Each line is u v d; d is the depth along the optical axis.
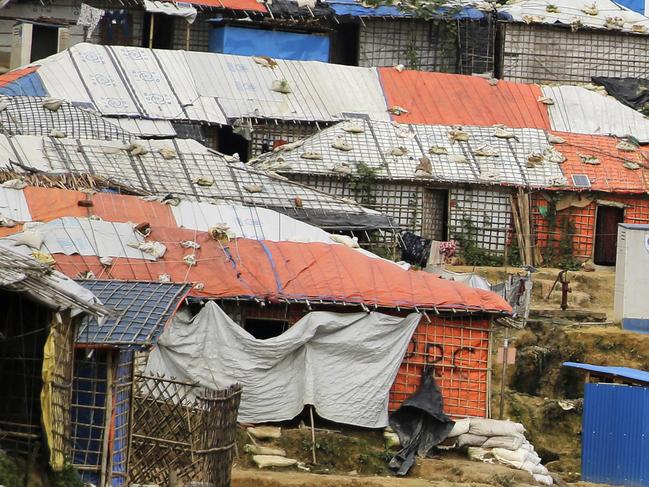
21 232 99.12
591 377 109.06
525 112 160.12
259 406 99.31
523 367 126.75
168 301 76.69
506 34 171.25
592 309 139.12
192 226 110.38
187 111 145.50
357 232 131.12
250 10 165.00
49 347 66.69
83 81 144.75
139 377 83.56
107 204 108.88
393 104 156.25
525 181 148.75
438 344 105.94
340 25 170.50
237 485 89.00
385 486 91.62
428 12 168.75
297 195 130.62
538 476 100.50
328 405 101.19
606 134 160.12
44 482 66.88
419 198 144.75
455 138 152.12
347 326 101.88
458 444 102.44
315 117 151.12
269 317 102.69
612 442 103.56
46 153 124.50
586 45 173.25
